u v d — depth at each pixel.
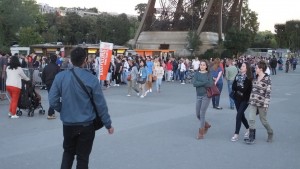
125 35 104.62
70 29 101.69
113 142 9.53
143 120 13.05
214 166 7.52
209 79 10.08
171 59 36.50
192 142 9.77
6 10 74.00
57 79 5.41
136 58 29.84
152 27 67.44
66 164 5.45
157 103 18.14
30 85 13.41
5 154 8.20
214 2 61.97
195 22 64.56
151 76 23.50
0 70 17.83
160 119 13.35
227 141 10.02
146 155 8.28
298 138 10.55
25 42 84.94
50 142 9.41
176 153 8.54
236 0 66.88
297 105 18.34
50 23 107.81
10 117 13.27
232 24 68.00
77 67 5.44
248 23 103.88
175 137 10.34
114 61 28.58
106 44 21.77
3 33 75.06
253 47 124.69
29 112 13.61
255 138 10.47
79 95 5.27
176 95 22.39
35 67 26.12
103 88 26.22
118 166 7.37
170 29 66.31
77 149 5.39
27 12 78.00
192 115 14.44
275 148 9.31
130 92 21.86
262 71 9.77
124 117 13.64
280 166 7.65
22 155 8.12
